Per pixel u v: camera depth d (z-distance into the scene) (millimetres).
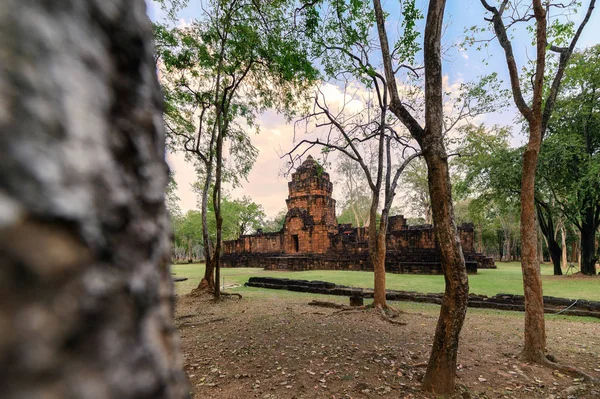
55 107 404
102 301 444
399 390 4004
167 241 702
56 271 356
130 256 540
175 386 641
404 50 7414
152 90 677
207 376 4598
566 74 11820
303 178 27062
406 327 7145
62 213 378
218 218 11156
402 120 4449
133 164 586
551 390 4074
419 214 33250
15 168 332
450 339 3865
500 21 5504
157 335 602
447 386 3863
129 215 551
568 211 16594
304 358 5180
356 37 7570
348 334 6527
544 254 35438
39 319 323
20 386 294
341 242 24016
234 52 10281
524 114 5219
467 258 21875
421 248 21000
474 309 9367
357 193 33469
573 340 6117
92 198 451
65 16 456
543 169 14953
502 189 16891
